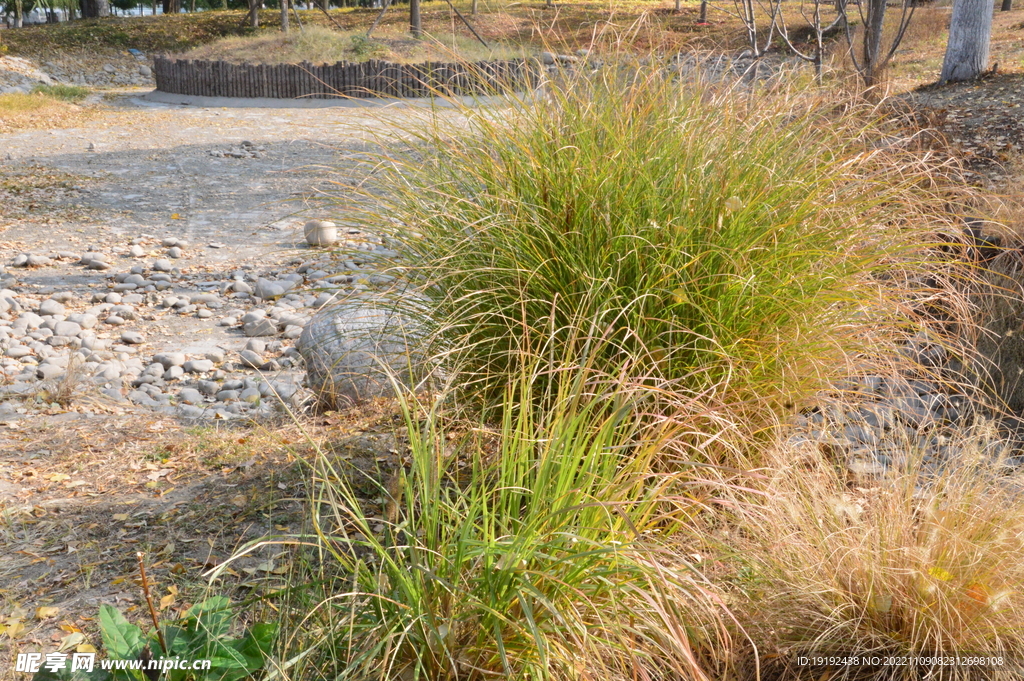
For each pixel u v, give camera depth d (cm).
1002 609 200
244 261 814
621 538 204
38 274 776
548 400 251
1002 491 229
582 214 278
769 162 289
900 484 237
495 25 400
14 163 1266
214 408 483
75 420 432
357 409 399
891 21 1752
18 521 304
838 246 282
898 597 209
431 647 191
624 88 317
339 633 203
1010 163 591
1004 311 381
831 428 282
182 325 656
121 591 255
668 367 263
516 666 191
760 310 271
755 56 648
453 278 296
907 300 301
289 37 2391
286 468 338
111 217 986
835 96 351
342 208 377
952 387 376
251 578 256
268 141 1483
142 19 3294
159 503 317
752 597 221
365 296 360
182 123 1722
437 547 207
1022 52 1431
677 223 268
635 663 190
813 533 223
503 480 214
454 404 297
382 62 1994
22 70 2477
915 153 346
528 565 197
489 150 312
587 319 262
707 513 243
